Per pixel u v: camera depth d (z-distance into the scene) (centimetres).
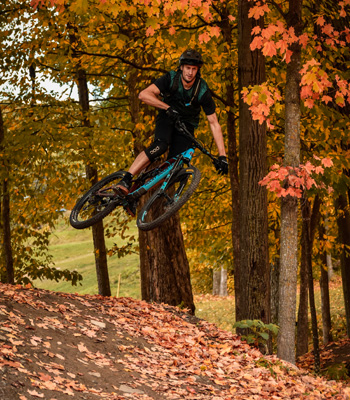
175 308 1058
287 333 880
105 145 1310
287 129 884
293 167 866
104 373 601
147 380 625
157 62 1219
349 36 882
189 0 775
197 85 636
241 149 974
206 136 1264
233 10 1144
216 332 952
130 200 657
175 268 1294
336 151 1112
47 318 693
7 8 1330
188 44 1021
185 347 796
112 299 951
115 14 787
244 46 957
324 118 1045
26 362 540
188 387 639
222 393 646
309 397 690
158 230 1292
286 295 881
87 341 678
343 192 1020
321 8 1071
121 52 1284
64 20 1177
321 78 776
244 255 968
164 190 653
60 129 1321
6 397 460
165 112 646
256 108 779
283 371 802
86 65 1353
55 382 524
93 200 714
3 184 1352
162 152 643
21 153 1271
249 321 873
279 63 1154
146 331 805
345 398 706
